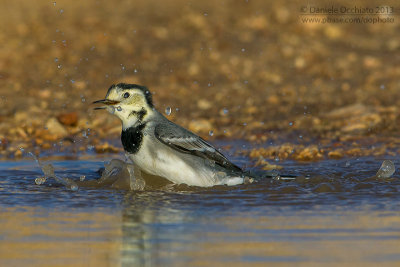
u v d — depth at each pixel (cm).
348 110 1861
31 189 1080
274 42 2611
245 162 1379
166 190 1067
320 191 1049
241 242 753
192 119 1825
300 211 908
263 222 844
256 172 1164
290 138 1628
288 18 2856
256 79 2250
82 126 1750
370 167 1276
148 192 1052
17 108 1862
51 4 3184
